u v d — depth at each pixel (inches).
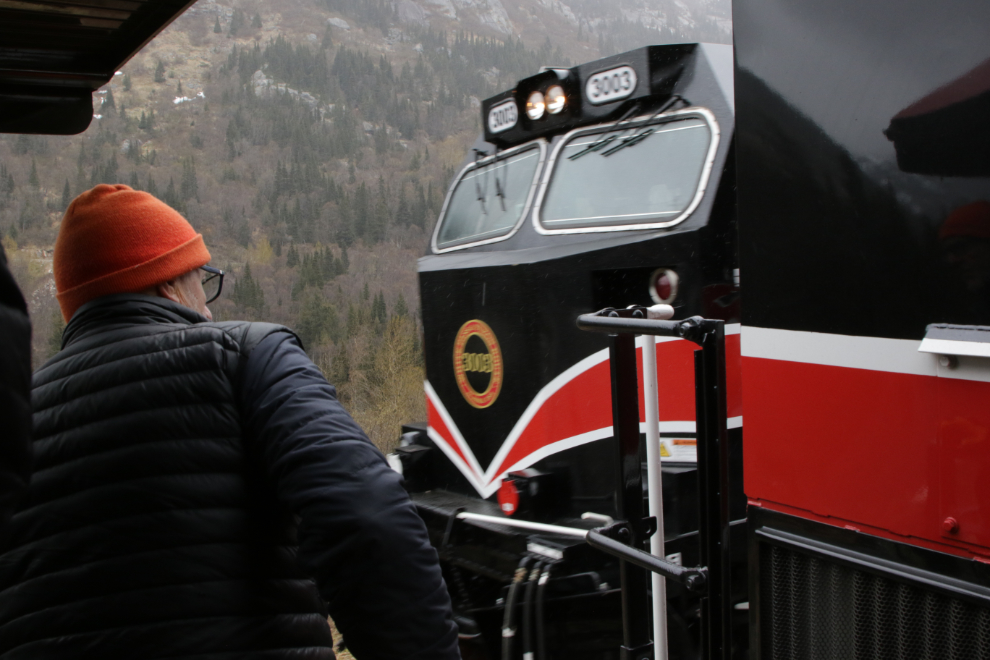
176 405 51.3
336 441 48.9
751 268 71.6
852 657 64.0
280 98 2960.1
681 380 125.4
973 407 54.8
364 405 948.0
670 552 121.1
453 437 167.0
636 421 82.3
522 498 137.9
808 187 66.0
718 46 140.6
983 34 53.6
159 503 49.4
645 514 127.4
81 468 50.5
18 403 32.3
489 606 144.7
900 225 59.0
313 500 47.0
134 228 57.0
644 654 81.3
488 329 155.0
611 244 133.9
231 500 50.9
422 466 174.2
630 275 135.6
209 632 48.3
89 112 83.0
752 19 70.4
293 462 48.5
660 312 86.6
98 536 48.9
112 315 55.8
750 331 71.9
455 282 163.9
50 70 76.0
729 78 135.3
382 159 2623.0
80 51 76.6
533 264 144.5
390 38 4291.3
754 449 72.1
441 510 151.9
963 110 54.7
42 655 47.8
